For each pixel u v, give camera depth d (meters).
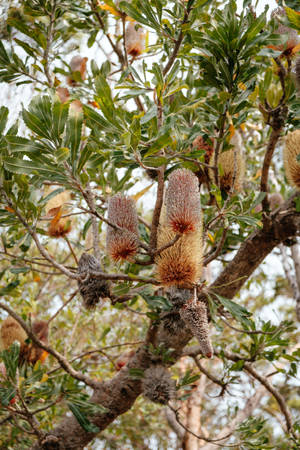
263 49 2.64
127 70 3.03
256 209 3.41
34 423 3.12
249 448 3.51
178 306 2.19
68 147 2.29
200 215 2.14
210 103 2.75
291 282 4.74
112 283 2.50
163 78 2.40
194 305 2.13
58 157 2.12
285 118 2.84
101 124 2.35
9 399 2.87
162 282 2.14
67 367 3.46
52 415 4.46
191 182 2.14
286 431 4.05
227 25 2.54
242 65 2.58
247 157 4.99
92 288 2.40
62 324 5.40
